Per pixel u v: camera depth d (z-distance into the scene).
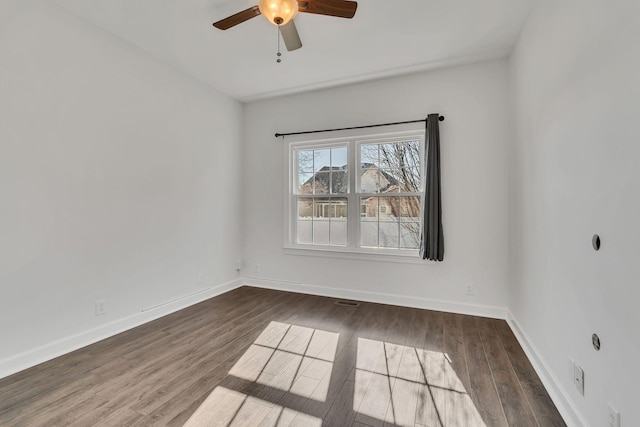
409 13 2.44
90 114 2.56
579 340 1.56
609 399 1.28
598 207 1.38
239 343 2.57
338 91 3.90
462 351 2.44
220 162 4.05
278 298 3.85
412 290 3.53
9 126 2.07
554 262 1.90
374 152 3.83
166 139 3.27
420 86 3.48
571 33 1.66
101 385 1.95
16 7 2.10
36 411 1.69
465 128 3.29
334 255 3.93
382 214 3.77
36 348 2.21
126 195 2.86
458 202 3.32
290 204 4.24
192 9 2.39
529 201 2.41
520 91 2.68
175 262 3.39
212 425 1.60
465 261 3.30
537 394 1.88
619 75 1.22
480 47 2.95
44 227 2.26
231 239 4.26
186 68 3.39
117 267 2.78
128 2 2.30
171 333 2.78
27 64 2.16
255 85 3.83
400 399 1.82
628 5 1.15
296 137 4.14
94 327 2.59
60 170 2.36
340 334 2.76
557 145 1.85
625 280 1.17
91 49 2.56
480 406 1.76
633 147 1.12
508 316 3.09
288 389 1.92
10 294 2.08
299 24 2.58
